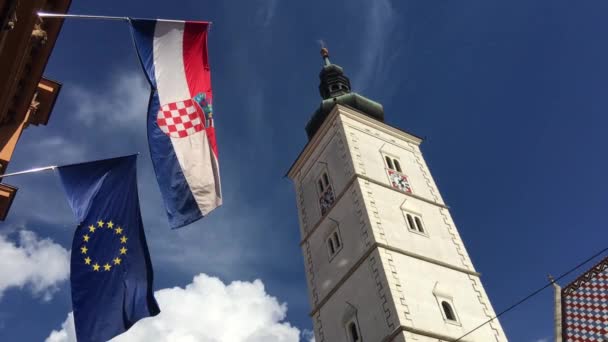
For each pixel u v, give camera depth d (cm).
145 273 1264
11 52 1236
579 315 2189
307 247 3644
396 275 2847
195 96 1432
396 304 2666
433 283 2962
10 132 1380
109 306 1209
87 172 1298
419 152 4209
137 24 1409
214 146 1407
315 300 3319
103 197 1291
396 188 3566
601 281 2231
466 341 2725
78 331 1162
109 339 1182
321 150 4041
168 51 1434
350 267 3117
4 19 1016
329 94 4816
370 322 2791
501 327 2959
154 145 1347
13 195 1436
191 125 1398
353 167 3516
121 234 1274
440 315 2783
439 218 3556
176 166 1343
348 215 3362
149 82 1391
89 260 1227
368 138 3950
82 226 1246
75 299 1185
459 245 3400
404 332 2547
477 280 3198
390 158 3875
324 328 3134
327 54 5203
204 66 1475
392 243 3056
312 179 3988
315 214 3741
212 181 1364
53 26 1320
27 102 1402
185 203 1320
